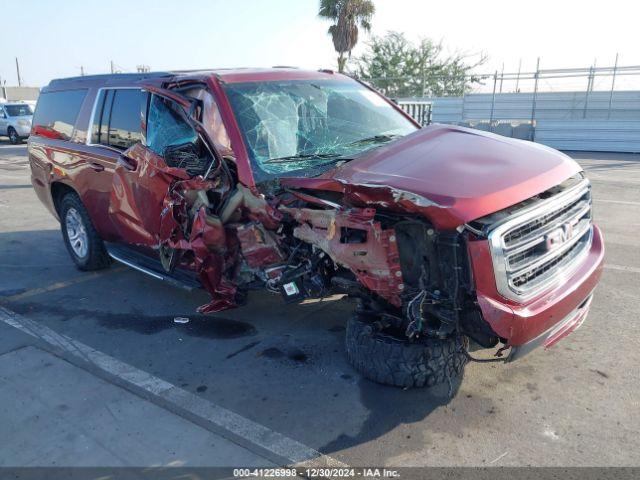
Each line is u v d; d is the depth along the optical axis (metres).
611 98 22.61
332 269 3.82
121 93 5.47
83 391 3.86
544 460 3.01
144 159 4.67
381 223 3.28
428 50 36.12
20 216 9.77
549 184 3.45
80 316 5.21
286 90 4.77
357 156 4.25
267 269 3.98
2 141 28.12
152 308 5.36
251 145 4.16
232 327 4.84
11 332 4.89
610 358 4.07
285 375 3.99
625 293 5.29
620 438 3.17
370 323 3.72
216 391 3.82
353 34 27.11
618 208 9.09
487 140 4.09
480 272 3.03
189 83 4.66
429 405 3.55
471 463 3.01
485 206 3.05
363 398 3.65
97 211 5.73
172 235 4.50
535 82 23.81
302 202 3.71
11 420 3.53
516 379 3.82
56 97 6.60
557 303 3.30
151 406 3.66
